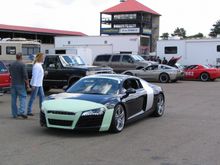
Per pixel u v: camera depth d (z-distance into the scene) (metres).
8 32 70.12
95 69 17.50
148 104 10.80
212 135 8.84
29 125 10.00
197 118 11.30
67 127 8.63
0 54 26.66
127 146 7.72
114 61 30.16
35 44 27.94
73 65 17.94
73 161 6.60
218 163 6.53
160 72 27.36
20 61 11.06
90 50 33.62
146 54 38.53
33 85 11.44
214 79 30.25
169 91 20.44
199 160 6.71
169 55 36.34
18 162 6.52
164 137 8.59
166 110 13.01
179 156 6.97
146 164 6.45
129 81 10.28
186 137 8.61
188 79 30.61
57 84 17.86
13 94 11.13
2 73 14.70
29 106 11.52
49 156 6.91
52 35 77.81
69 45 38.59
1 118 11.14
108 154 7.09
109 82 9.90
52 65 17.88
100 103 8.79
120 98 9.27
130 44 36.41
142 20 102.19
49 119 8.79
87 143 7.96
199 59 35.16
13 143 7.94
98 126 8.67
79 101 8.89
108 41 37.09
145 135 8.80
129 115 9.69
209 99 16.55
